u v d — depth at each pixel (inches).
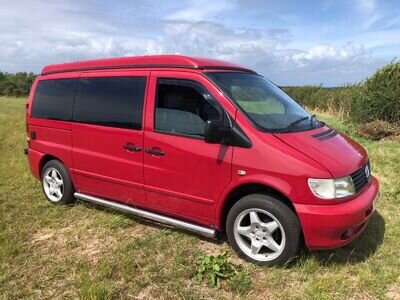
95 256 172.7
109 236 191.9
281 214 151.9
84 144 211.2
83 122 210.5
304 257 162.2
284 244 153.8
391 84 478.9
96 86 206.8
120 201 204.7
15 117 818.8
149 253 171.2
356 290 142.8
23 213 223.8
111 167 199.6
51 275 155.9
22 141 474.3
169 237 185.5
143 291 145.6
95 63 212.7
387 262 161.5
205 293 143.1
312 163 147.0
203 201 169.8
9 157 369.1
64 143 222.8
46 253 176.4
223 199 163.9
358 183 158.4
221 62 193.2
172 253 171.0
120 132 192.7
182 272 154.9
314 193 145.4
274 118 169.6
